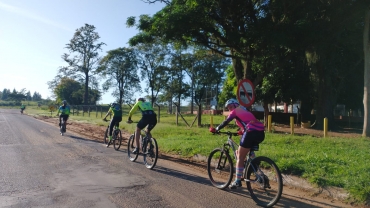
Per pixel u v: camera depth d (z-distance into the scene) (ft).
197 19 51.49
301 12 50.31
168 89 193.57
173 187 22.04
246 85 33.58
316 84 72.02
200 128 59.47
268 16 51.65
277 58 56.44
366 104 49.08
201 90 201.05
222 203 18.78
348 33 60.59
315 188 20.70
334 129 71.41
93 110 156.56
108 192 20.54
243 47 55.57
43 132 60.64
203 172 26.76
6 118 115.34
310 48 59.26
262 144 36.14
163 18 51.57
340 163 24.58
